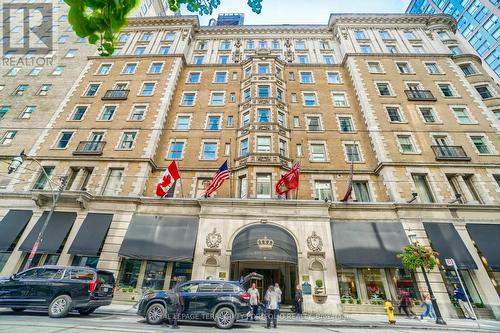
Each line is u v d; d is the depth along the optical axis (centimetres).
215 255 1662
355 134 2359
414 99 2372
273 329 1065
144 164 2066
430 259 1426
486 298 1516
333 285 1545
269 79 2584
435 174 1964
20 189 2008
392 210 1823
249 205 1812
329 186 2120
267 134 2211
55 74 2883
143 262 1741
